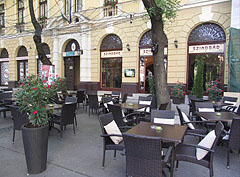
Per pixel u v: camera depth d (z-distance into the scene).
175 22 9.65
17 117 4.40
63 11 13.43
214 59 9.19
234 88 7.65
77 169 3.22
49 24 13.93
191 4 9.18
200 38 9.41
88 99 8.20
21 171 3.16
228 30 8.52
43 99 3.29
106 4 11.66
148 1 5.29
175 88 8.86
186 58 9.62
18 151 4.00
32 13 8.63
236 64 7.58
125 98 7.77
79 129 5.63
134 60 11.07
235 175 3.04
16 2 16.20
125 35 11.29
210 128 4.66
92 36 12.55
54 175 3.03
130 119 5.47
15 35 16.28
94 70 12.64
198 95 7.93
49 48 14.59
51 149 4.09
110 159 3.62
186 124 4.16
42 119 3.13
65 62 14.23
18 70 16.92
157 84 6.02
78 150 4.05
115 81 12.23
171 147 2.73
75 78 14.32
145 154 2.33
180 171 3.16
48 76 9.16
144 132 2.99
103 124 3.32
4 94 7.65
